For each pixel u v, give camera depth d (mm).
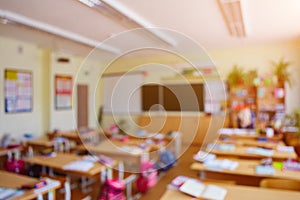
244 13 3561
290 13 3617
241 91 6094
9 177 2479
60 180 2445
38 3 3182
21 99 5398
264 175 2500
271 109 5738
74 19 3820
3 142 4605
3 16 3441
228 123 5910
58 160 3145
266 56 5949
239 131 5324
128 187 3227
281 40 5496
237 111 5941
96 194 3482
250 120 5645
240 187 2133
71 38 4711
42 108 5996
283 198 1902
